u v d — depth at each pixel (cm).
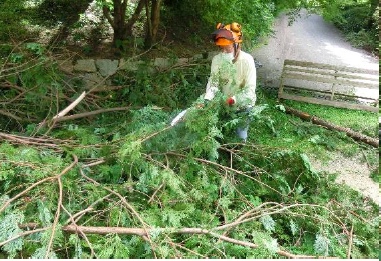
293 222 281
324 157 360
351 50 947
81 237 226
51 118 373
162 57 568
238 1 535
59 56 503
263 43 888
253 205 285
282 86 605
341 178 411
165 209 245
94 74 521
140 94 449
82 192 264
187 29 688
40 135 345
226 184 295
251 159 344
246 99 329
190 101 465
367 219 308
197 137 299
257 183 321
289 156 331
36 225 221
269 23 661
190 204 254
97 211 241
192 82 520
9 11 630
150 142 291
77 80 483
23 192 224
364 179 414
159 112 342
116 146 292
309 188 329
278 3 599
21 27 599
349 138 497
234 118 334
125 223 241
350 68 588
